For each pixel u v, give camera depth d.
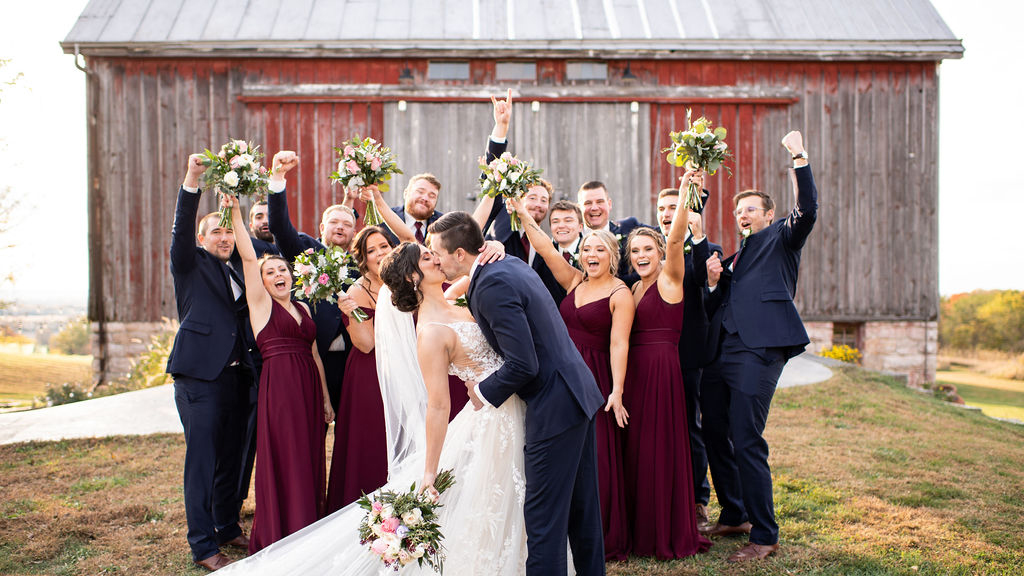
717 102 11.34
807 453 5.82
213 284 4.02
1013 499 4.79
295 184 11.17
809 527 4.25
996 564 3.76
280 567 3.22
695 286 4.36
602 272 3.99
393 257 3.14
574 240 4.50
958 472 5.40
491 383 3.00
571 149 11.30
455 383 3.96
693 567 3.76
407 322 3.68
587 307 3.99
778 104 11.40
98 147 11.05
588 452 3.17
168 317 11.09
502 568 3.08
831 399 7.78
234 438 4.14
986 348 24.89
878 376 9.31
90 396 9.38
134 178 11.09
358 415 4.00
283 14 11.64
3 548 4.04
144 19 11.33
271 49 10.94
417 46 11.04
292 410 3.82
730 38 11.23
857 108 11.46
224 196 3.84
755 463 3.87
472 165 11.23
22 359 15.17
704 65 11.36
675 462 3.91
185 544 4.11
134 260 11.09
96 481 5.23
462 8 11.91
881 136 11.48
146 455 5.89
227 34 11.11
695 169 3.76
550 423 3.01
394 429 3.62
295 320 3.96
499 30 11.38
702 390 4.29
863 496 4.81
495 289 3.01
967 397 16.39
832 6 12.09
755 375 3.89
